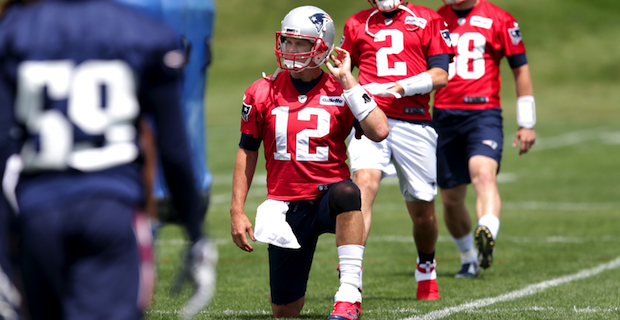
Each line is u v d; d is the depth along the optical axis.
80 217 8.15
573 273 23.41
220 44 134.25
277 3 152.12
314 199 15.65
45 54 8.37
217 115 91.94
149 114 8.86
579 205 39.03
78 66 8.32
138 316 8.23
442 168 23.58
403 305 18.25
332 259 26.16
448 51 18.97
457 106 23.31
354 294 15.00
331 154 15.64
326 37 15.24
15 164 8.55
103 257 8.20
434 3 139.75
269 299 18.39
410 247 28.73
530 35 137.38
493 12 23.75
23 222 8.26
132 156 8.49
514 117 89.12
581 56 128.62
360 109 14.98
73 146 8.25
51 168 8.28
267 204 15.95
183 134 8.77
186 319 9.12
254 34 139.38
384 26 19.06
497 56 23.70
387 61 18.91
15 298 8.77
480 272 24.00
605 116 92.94
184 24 13.88
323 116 15.48
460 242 23.52
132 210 8.38
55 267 8.27
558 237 30.48
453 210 23.28
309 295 20.12
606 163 56.19
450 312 17.12
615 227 32.66
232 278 22.66
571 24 143.88
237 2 152.12
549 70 121.75
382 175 18.58
